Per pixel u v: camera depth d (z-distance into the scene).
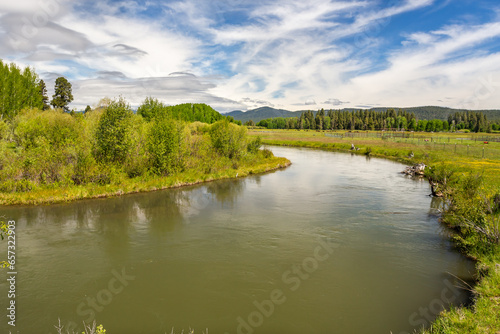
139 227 16.53
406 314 9.03
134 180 25.89
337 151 64.31
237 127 40.78
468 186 17.03
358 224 17.05
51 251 13.28
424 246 13.95
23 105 39.69
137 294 10.06
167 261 12.46
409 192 25.16
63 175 22.88
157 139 28.62
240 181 30.27
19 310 9.09
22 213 18.47
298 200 22.61
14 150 24.66
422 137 97.12
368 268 11.88
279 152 61.78
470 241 13.32
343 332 8.28
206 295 10.05
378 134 123.25
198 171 31.80
